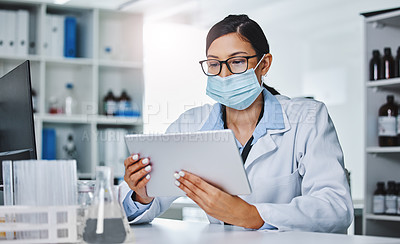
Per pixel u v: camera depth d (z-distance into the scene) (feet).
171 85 15.07
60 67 12.78
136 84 13.00
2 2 11.87
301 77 19.25
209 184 4.00
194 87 15.20
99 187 3.40
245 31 5.35
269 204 4.30
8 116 5.41
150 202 4.97
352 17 16.89
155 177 4.34
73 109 12.59
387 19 9.62
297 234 3.97
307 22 17.52
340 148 5.26
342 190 4.75
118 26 13.30
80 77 12.83
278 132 5.32
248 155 5.27
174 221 5.26
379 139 9.63
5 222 3.43
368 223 9.60
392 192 9.46
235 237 3.81
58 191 3.43
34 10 12.35
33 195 3.40
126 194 4.96
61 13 12.87
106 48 12.78
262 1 14.98
